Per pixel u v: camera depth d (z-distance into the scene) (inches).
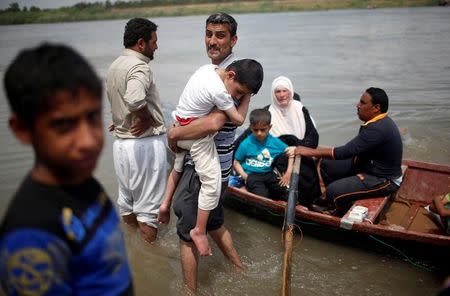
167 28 1504.7
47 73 42.9
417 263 149.9
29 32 1625.2
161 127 156.7
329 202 179.2
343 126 304.8
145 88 142.8
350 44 741.9
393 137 164.9
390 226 164.1
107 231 52.0
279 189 177.0
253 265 153.8
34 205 46.1
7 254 44.7
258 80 114.8
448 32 813.2
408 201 185.0
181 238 131.6
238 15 2230.6
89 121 46.3
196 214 128.0
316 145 191.0
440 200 158.1
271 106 197.0
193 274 133.6
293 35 970.7
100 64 653.3
